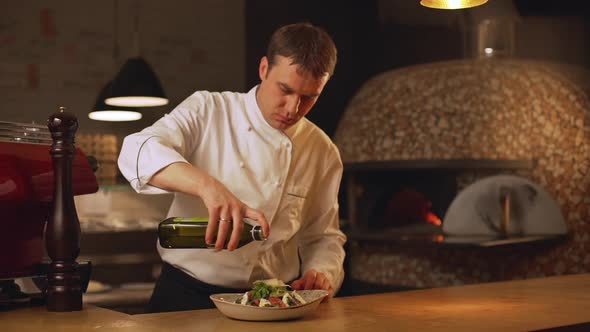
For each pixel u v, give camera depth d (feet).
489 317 4.88
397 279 16.17
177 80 18.63
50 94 17.25
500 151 15.43
